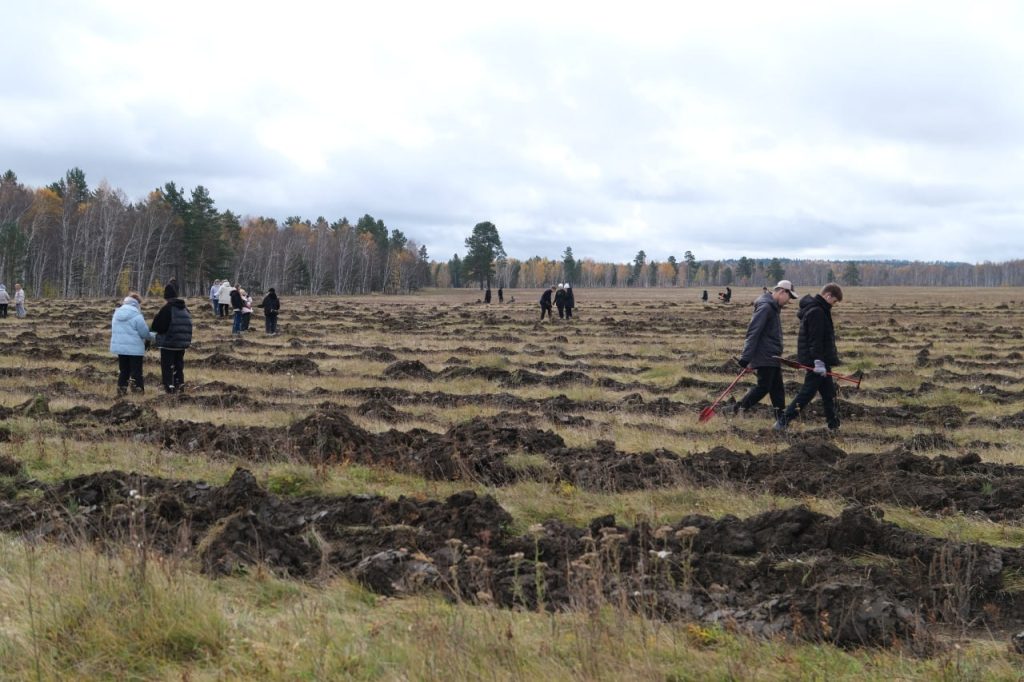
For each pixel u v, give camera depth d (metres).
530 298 94.81
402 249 164.50
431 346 27.80
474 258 137.75
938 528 7.69
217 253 97.62
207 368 20.58
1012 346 28.81
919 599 5.95
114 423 12.69
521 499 8.57
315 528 7.59
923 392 17.19
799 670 4.74
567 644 4.94
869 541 6.91
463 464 9.59
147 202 98.62
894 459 9.72
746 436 12.53
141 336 16.09
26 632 4.91
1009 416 14.26
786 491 8.98
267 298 30.94
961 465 10.09
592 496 8.71
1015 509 8.19
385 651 4.85
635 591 5.85
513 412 14.35
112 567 5.54
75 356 22.06
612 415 14.45
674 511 8.27
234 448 10.66
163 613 5.04
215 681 4.58
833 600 5.52
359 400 16.16
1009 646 5.20
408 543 7.09
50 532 7.24
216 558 6.51
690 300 81.00
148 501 7.98
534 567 6.48
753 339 13.16
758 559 6.57
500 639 4.80
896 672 4.74
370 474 9.59
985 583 6.19
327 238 133.75
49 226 93.12
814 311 12.69
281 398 16.20
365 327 36.12
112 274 93.56
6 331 31.84
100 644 4.79
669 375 19.91
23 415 13.15
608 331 34.25
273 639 5.00
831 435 12.47
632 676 4.50
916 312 51.78
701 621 5.57
